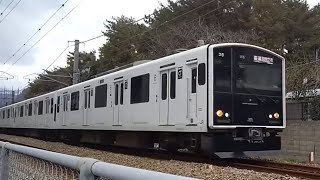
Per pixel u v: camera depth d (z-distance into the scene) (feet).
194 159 45.50
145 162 40.50
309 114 58.90
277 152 43.75
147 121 48.85
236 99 40.98
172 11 128.16
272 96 43.57
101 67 161.89
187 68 42.68
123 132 58.13
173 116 44.21
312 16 129.39
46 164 13.99
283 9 124.47
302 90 60.95
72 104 75.20
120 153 55.36
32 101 106.83
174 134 45.98
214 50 40.34
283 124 43.98
